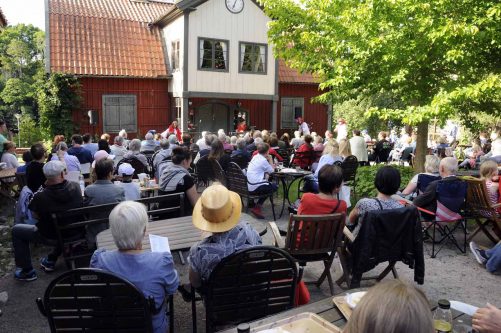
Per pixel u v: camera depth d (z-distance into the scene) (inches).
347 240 172.6
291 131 876.0
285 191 313.9
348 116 1021.2
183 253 219.6
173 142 430.0
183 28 700.0
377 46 302.4
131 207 104.0
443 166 218.8
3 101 2263.8
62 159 330.3
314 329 84.4
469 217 230.2
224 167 334.0
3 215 314.8
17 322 152.2
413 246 155.2
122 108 740.7
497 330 78.8
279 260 113.0
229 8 732.0
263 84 779.4
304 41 358.9
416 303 46.2
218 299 111.2
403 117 295.4
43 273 196.7
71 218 183.5
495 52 303.6
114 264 102.0
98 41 737.6
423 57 298.4
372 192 343.9
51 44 703.1
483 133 588.4
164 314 107.6
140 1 842.2
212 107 795.4
